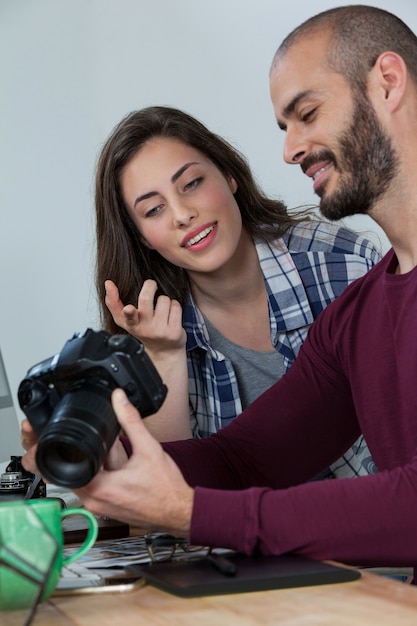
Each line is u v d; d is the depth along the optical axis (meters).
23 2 3.84
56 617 0.93
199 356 2.21
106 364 1.10
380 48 1.38
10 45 3.82
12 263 3.81
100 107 3.90
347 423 1.65
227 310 2.22
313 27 1.42
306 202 3.86
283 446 1.60
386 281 1.50
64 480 1.06
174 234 2.02
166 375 2.07
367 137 1.38
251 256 2.19
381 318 1.51
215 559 1.08
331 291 2.22
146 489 1.13
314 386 1.63
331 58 1.39
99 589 1.02
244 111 3.88
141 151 2.04
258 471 1.58
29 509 0.92
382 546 1.13
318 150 1.41
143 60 3.92
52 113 3.86
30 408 1.15
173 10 3.90
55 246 3.84
